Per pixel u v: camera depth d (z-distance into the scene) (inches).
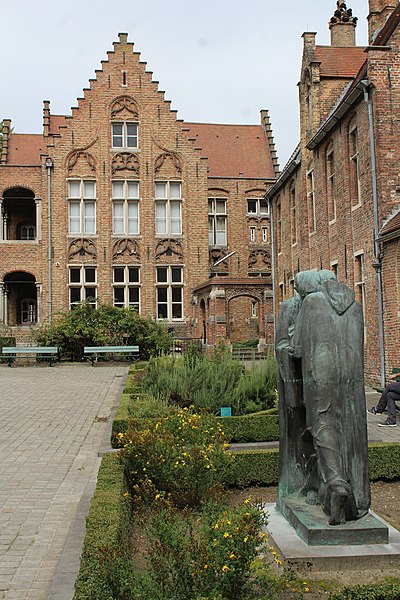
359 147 738.8
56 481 341.7
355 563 212.2
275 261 1208.2
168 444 284.4
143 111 1460.4
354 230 759.1
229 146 1699.1
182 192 1461.6
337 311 230.8
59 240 1409.9
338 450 226.8
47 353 1143.6
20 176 1432.1
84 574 169.2
